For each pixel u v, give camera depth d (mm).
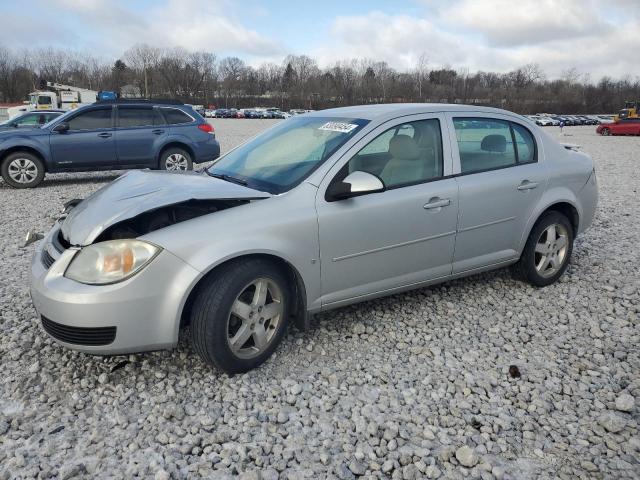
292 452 2646
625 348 3686
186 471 2512
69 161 10367
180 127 10961
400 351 3613
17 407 2992
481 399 3094
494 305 4332
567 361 3525
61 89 40062
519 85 97500
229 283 3062
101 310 2857
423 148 3885
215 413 2932
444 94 89812
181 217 3314
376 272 3689
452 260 4047
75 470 2482
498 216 4176
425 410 2980
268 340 3363
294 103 89000
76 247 3033
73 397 3068
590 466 2553
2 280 4898
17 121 14766
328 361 3467
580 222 4801
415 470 2521
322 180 3451
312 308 3486
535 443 2730
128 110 10680
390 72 100188
